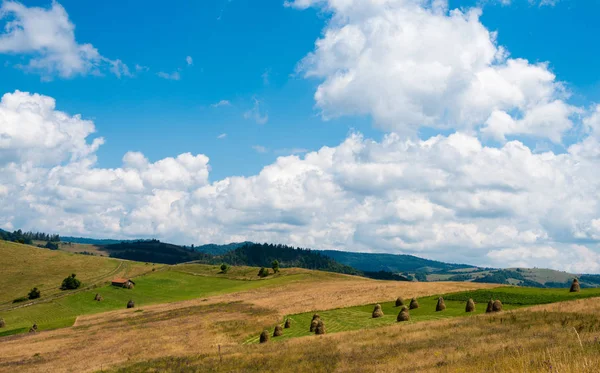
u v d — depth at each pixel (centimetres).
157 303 11769
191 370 3622
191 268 17338
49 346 6556
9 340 7638
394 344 3578
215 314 8231
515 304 5697
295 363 3338
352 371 2728
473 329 3781
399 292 8206
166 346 5578
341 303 7731
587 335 2691
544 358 1677
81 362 5188
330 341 4225
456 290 7856
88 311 10881
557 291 6309
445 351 2923
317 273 15062
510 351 2414
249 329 6259
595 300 4550
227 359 3912
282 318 6950
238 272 16238
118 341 6391
